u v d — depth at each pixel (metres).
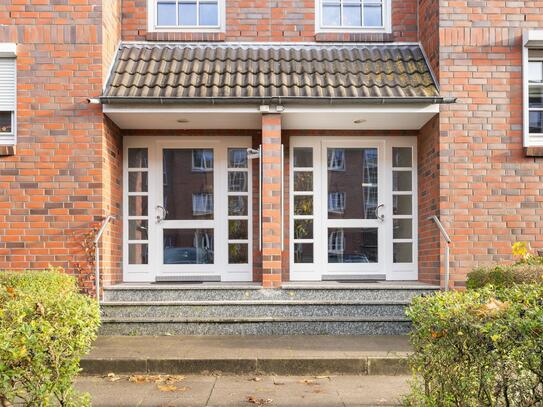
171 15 9.12
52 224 7.55
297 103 7.59
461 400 3.40
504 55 7.90
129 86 7.82
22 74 7.65
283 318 7.16
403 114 7.85
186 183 8.92
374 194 8.98
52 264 7.52
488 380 3.22
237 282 8.63
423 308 3.79
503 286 5.73
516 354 3.10
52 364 3.66
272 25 9.04
